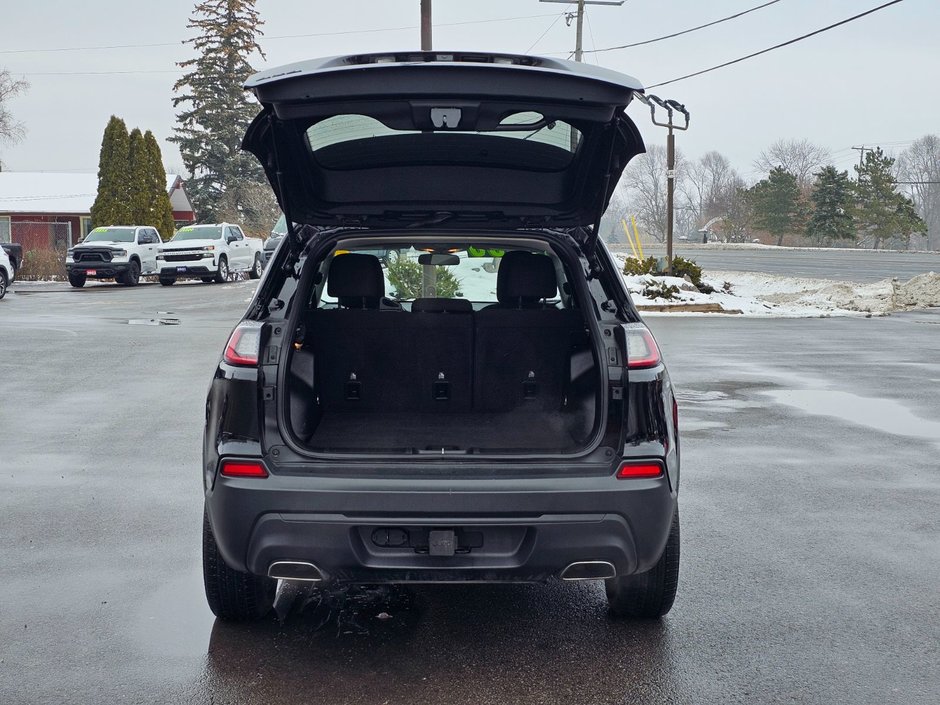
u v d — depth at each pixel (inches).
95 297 1033.5
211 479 148.6
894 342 641.6
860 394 424.2
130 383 438.6
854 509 242.7
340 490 141.5
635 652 157.8
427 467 143.4
